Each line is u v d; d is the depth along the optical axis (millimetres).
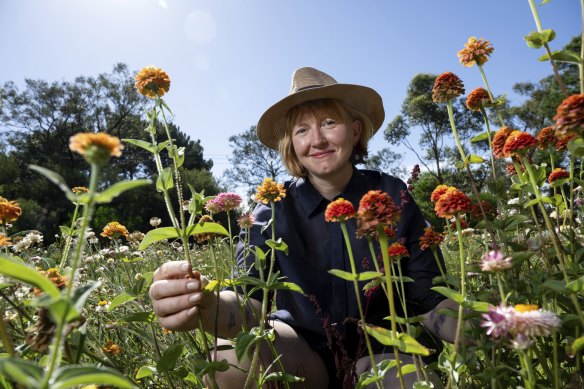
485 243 2031
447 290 1209
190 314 1481
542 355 1410
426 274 2023
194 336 2316
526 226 1819
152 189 31672
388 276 1183
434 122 33375
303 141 2309
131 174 41281
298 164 2504
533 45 1468
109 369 681
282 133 2723
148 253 4254
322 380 2127
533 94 32156
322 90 2293
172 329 1514
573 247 1671
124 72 41406
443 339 1892
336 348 2074
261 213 2350
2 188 31297
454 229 2180
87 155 718
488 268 1062
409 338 1141
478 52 1785
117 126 41406
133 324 2330
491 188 1729
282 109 2455
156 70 1474
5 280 1306
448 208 1210
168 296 1485
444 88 1751
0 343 1578
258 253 1623
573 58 1396
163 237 1444
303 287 2148
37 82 39656
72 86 40469
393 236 1721
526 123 30922
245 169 51062
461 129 32812
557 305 1577
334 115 2301
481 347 1300
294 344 2064
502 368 1272
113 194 724
